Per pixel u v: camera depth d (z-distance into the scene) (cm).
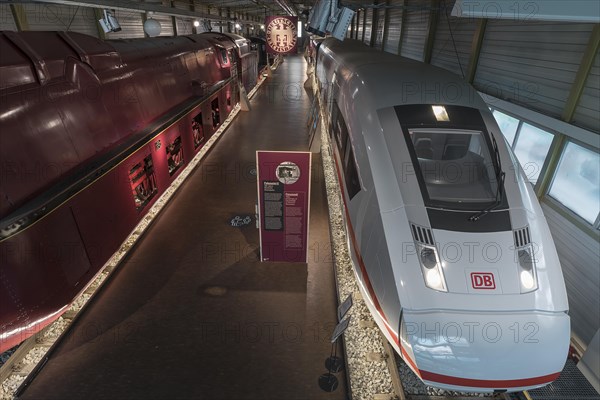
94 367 452
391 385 434
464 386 354
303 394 427
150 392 425
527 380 351
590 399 431
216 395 423
